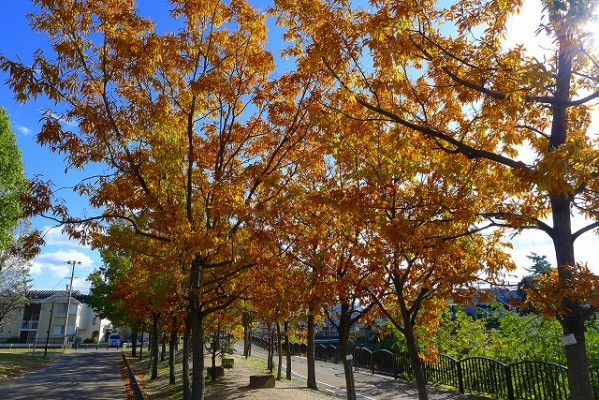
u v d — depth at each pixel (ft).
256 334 177.88
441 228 21.76
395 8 19.76
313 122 26.04
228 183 28.14
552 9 17.78
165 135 29.25
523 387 40.70
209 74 29.14
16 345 225.56
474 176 23.49
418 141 23.68
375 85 22.54
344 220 25.22
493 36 22.02
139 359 134.51
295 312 34.94
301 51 28.71
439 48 21.24
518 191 20.84
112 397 56.75
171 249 30.40
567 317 17.57
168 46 29.55
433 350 34.01
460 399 43.96
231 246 28.32
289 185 28.40
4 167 66.90
